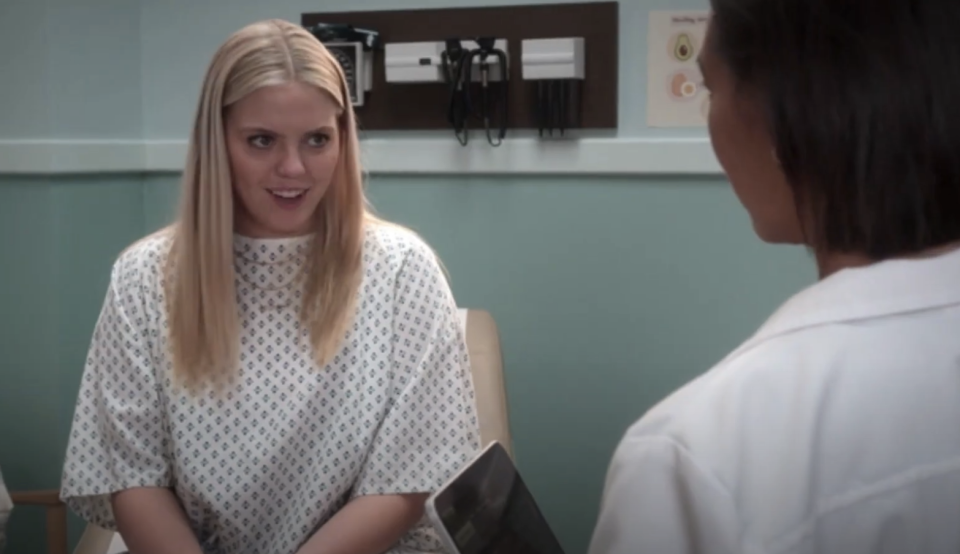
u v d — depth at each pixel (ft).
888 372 1.81
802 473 1.77
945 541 1.72
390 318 5.22
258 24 5.08
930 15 1.84
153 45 7.68
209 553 5.21
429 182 7.26
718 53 2.07
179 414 5.03
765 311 6.82
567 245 7.08
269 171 4.90
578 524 7.29
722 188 6.79
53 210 6.99
